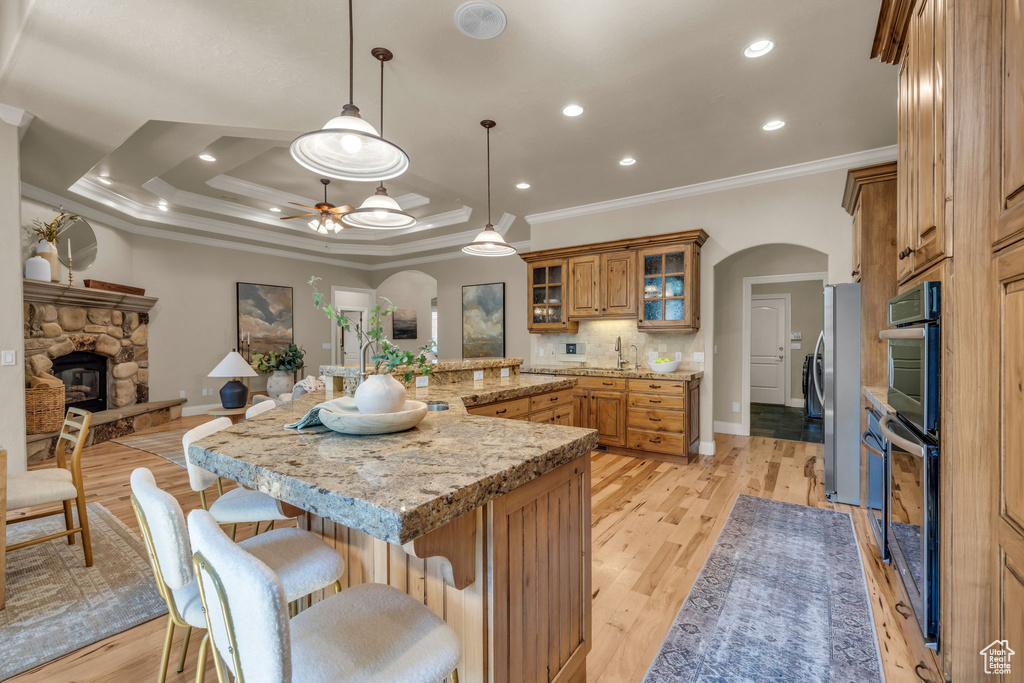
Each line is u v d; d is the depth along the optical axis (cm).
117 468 393
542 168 400
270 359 683
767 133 333
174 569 110
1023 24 97
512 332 734
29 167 372
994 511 115
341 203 593
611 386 453
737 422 550
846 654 170
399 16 207
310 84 260
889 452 209
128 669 163
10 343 298
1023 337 98
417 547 97
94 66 242
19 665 164
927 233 144
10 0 221
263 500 164
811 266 535
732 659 168
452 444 132
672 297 441
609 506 317
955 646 125
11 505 205
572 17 210
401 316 959
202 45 225
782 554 246
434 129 323
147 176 431
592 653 172
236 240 671
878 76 259
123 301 529
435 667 91
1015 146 101
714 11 207
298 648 93
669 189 457
